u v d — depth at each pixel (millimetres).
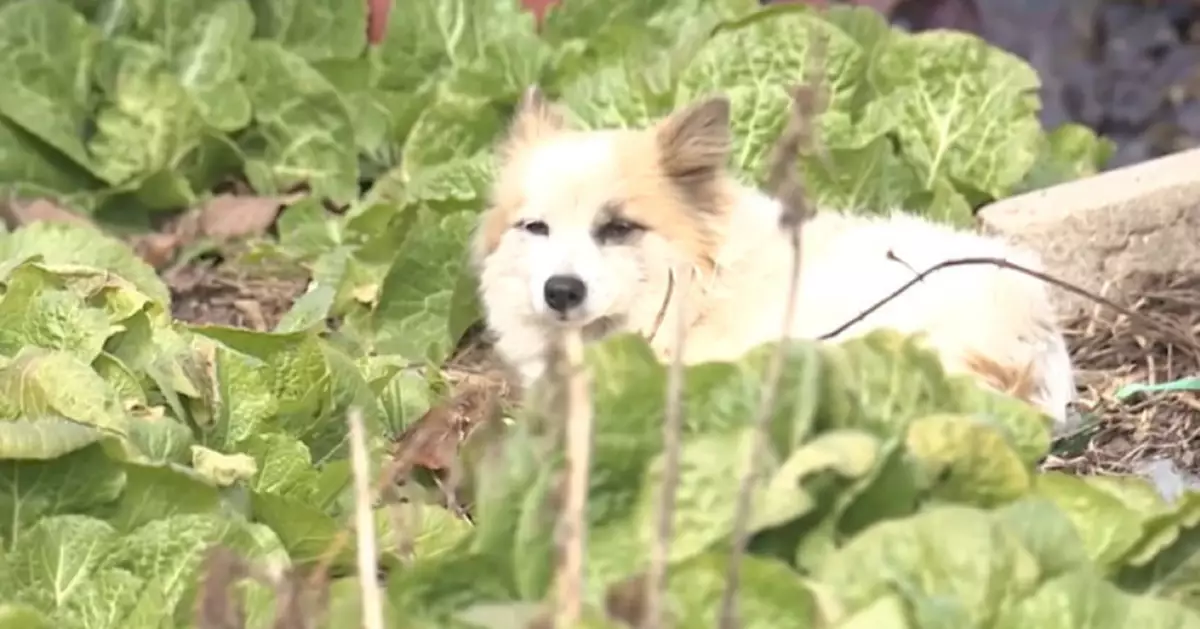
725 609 4117
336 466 7430
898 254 8719
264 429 7855
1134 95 14539
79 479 6395
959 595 4672
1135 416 8875
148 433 6941
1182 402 8891
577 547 4324
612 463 5117
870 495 5043
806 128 4324
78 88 12539
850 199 11086
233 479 6953
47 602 6098
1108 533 5219
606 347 5219
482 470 5066
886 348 5484
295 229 12008
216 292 11555
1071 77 14656
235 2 13195
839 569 4727
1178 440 8617
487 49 12531
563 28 13211
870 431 5312
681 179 8906
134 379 7656
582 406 4426
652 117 11484
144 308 8430
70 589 6117
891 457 5055
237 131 12945
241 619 4535
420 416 8648
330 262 11133
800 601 4582
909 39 11969
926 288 8438
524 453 5023
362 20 13703
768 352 5285
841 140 11352
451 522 6668
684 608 4613
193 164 12828
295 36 13672
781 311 8609
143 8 12977
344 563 6770
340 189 12820
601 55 12539
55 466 6363
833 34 11516
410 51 13195
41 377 6996
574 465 4355
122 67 12750
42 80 12406
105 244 9617
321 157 12891
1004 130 11812
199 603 4727
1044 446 5539
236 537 6285
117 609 6070
